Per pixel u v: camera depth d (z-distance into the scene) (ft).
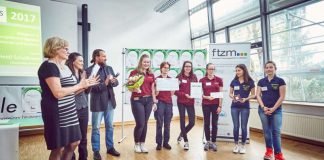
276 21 14.93
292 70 14.19
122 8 20.43
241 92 11.32
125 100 14.98
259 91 10.31
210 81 11.69
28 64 13.01
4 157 6.38
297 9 13.62
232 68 13.50
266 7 15.20
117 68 20.06
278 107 9.64
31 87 15.26
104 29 19.63
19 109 14.80
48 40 5.54
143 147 11.50
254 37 16.49
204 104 11.80
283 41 14.61
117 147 12.53
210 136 12.03
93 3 19.24
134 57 15.11
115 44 20.06
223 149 11.98
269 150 10.09
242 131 11.33
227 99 13.57
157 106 11.70
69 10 17.56
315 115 12.26
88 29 18.86
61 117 5.32
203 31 21.75
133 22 20.85
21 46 12.80
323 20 12.35
